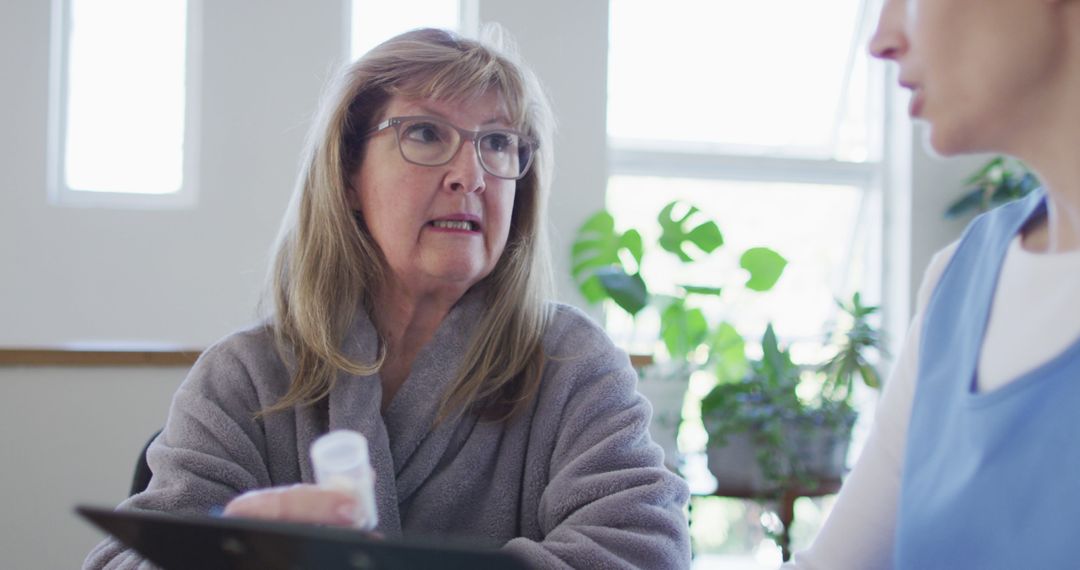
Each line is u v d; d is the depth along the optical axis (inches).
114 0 153.3
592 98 149.9
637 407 47.6
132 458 80.8
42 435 79.1
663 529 42.7
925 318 33.5
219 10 147.6
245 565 27.4
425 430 46.2
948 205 152.8
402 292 47.8
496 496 46.6
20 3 146.6
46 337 148.3
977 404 28.2
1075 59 24.9
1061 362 26.3
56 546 79.4
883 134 159.5
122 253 149.1
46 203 147.9
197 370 48.3
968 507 27.5
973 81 26.0
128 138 154.6
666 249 139.8
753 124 162.6
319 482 30.7
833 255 164.4
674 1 158.9
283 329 48.5
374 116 46.1
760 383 126.6
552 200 148.9
